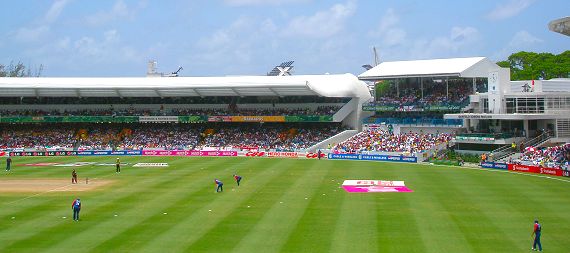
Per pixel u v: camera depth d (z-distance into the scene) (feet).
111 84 404.77
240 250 131.44
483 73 372.58
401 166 291.38
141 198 197.77
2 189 220.64
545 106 312.50
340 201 188.75
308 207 178.81
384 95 420.77
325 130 408.67
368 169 278.46
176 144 399.24
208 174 263.08
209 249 132.57
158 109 440.86
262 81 402.93
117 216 168.14
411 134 365.61
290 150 363.56
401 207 177.58
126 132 424.87
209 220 161.48
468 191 206.59
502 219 160.15
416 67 388.37
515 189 210.18
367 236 142.51
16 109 443.73
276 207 179.32
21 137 417.90
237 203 186.70
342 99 421.59
